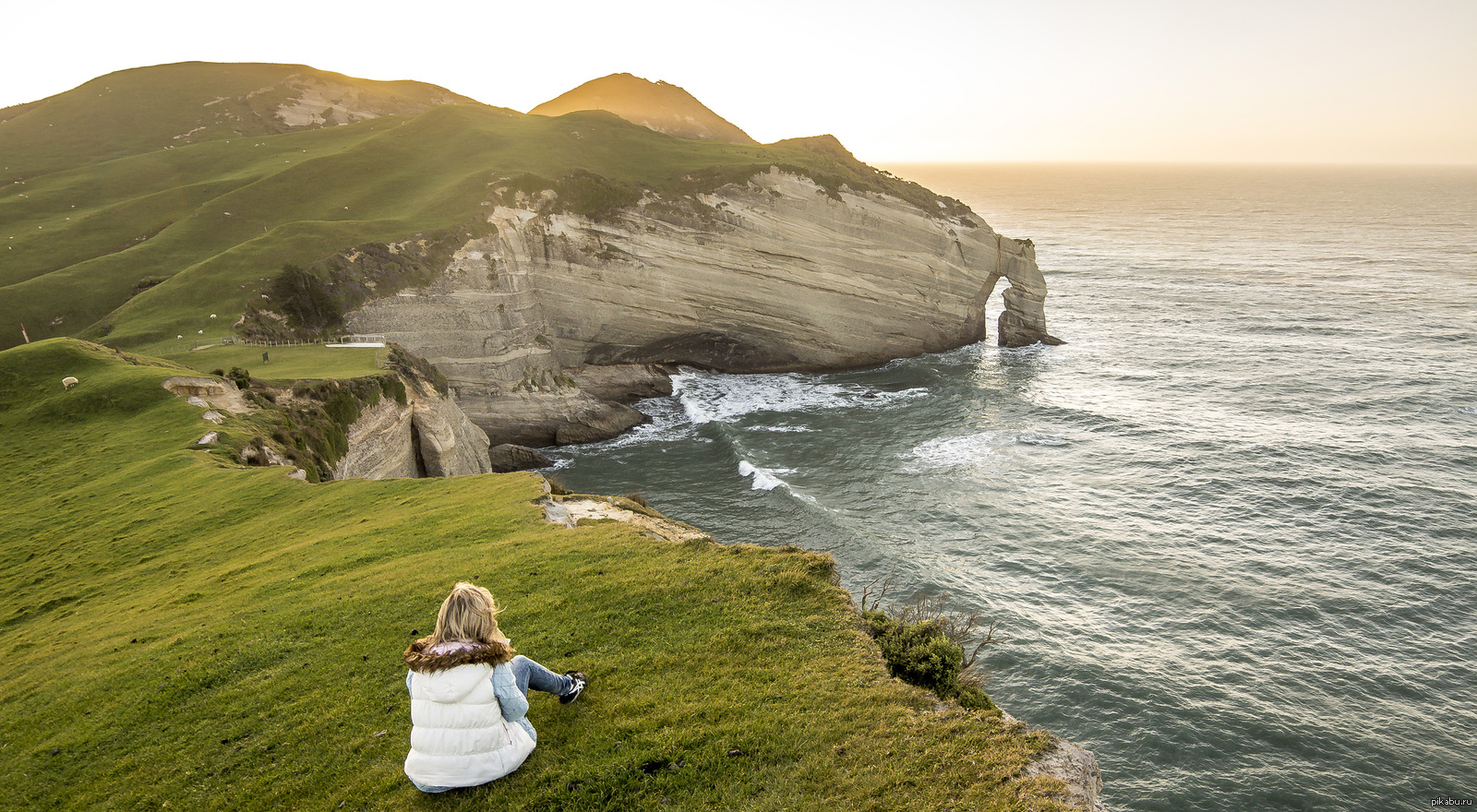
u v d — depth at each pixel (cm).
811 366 8275
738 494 5281
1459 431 6022
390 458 4628
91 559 2236
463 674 636
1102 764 2741
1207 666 3228
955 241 8531
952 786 692
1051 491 5112
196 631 1278
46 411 3769
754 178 7750
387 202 8081
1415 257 16875
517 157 8481
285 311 5950
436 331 6319
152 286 6850
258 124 14225
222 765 827
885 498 5062
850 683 877
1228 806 2539
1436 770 2650
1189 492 5034
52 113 13450
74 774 875
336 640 1133
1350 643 3375
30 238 8219
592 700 840
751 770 718
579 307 7319
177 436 3391
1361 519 4566
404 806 678
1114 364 8356
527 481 2339
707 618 1060
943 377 7931
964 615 3619
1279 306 11362
